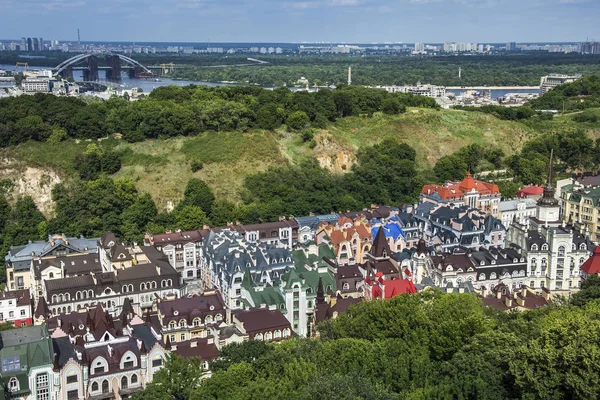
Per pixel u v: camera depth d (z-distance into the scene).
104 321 191.50
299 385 132.38
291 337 190.88
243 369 147.75
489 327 159.25
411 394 123.75
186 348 184.25
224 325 198.62
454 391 127.00
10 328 190.88
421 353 146.25
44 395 166.25
